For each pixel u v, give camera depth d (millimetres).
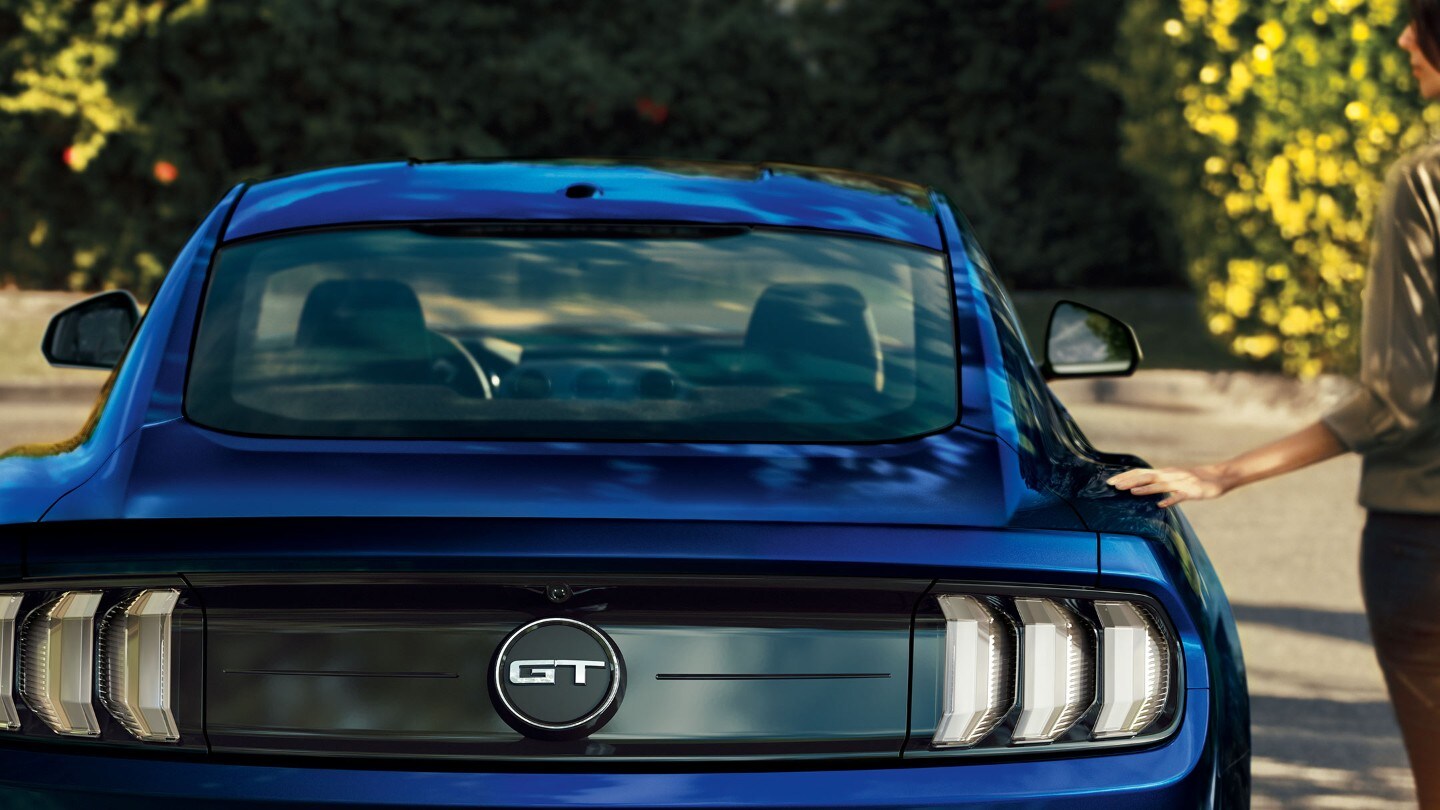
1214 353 15312
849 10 19609
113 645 3035
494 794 2953
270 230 4277
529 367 4164
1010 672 3049
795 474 3271
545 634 2986
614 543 2957
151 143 17922
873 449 3426
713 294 4027
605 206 4293
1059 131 19609
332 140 18516
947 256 4238
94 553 3014
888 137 19672
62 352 4980
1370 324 3559
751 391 3768
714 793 2957
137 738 3025
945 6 19422
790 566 2965
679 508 3088
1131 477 3549
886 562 2980
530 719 2975
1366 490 3684
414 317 4055
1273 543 9422
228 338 3869
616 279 4141
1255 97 13578
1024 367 3945
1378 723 6391
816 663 3012
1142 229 19562
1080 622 3086
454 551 2941
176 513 3117
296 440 3424
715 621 2998
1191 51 13938
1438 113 12961
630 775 2971
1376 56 13047
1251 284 13766
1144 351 15422
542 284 4113
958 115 19656
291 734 3004
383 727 2996
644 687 2988
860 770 3000
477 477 3211
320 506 3109
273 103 18406
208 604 3021
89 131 17688
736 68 19438
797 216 4328
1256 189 13625
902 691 3020
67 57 17438
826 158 19672
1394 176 3504
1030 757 3031
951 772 3004
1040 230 19375
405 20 18359
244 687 3012
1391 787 5730
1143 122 15180
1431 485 3594
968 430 3559
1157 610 3119
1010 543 3064
